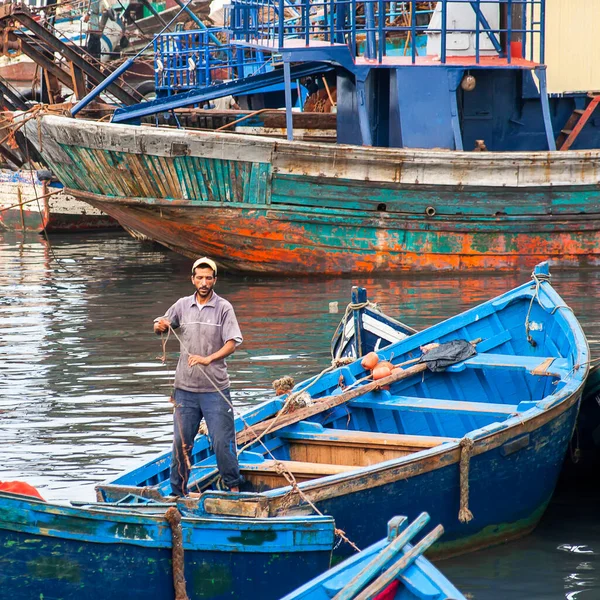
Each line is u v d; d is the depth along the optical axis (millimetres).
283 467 10961
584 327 20062
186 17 49219
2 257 32562
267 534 9188
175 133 24984
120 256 32625
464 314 15008
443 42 26266
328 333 20391
